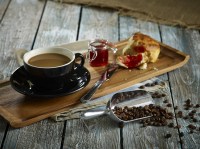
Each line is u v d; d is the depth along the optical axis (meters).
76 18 1.33
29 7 1.40
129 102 0.77
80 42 1.01
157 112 0.75
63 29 1.23
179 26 1.29
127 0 1.45
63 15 1.34
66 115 0.75
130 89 0.85
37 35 1.18
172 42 1.16
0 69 0.95
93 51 0.92
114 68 0.91
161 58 0.98
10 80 0.79
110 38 1.18
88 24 1.28
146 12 1.37
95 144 0.69
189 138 0.71
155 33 1.22
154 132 0.72
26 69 0.78
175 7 1.42
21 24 1.26
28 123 0.73
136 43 0.97
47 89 0.78
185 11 1.40
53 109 0.76
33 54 0.80
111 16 1.35
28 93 0.76
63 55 0.81
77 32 1.21
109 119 0.75
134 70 0.92
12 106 0.76
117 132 0.72
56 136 0.70
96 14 1.37
